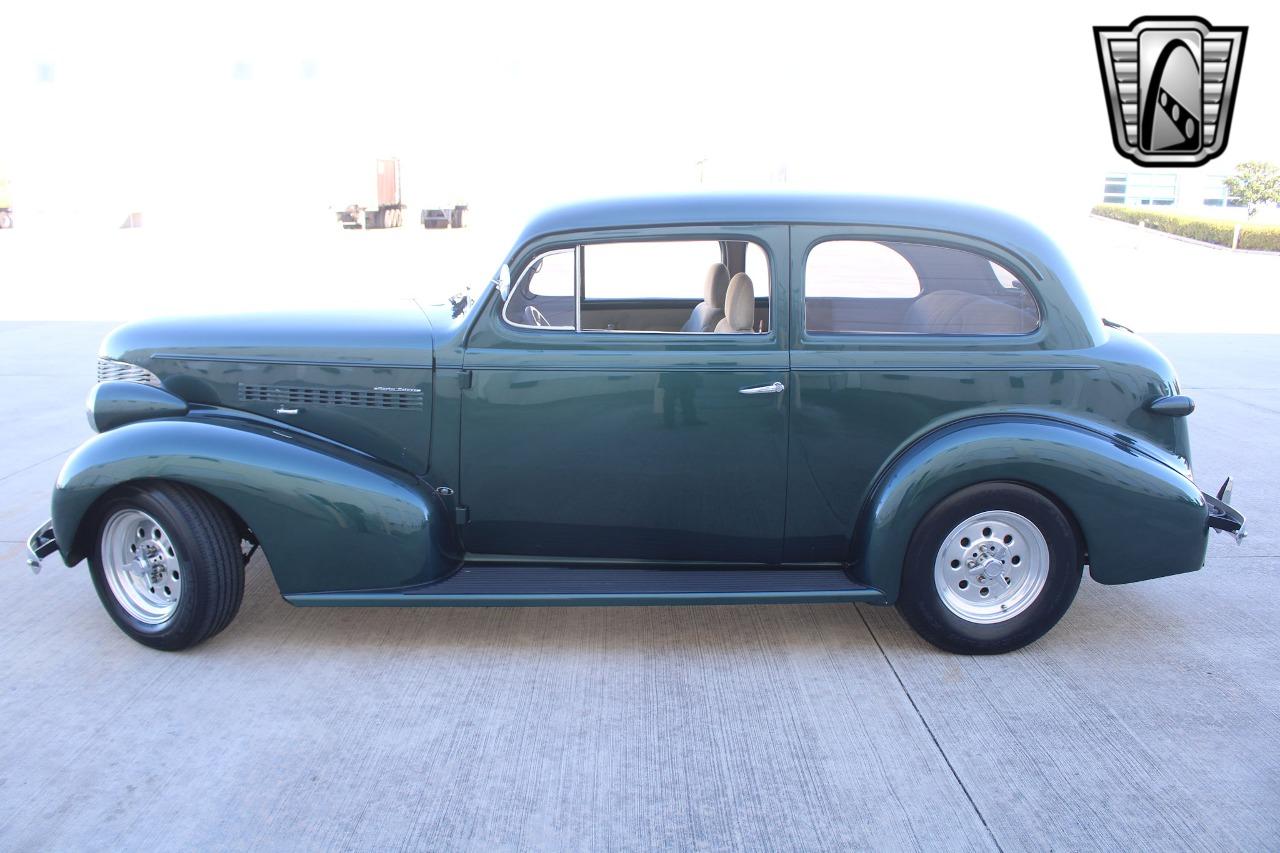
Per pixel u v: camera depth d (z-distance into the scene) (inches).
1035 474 143.5
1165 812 115.4
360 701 138.9
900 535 145.6
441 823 113.0
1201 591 177.9
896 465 147.1
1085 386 148.6
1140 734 131.4
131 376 161.2
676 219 147.8
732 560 157.2
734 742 129.5
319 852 108.2
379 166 1374.3
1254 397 333.7
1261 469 251.3
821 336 147.3
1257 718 135.3
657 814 115.0
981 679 146.1
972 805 116.7
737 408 147.5
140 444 143.7
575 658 152.0
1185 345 443.5
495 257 166.4
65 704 137.3
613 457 150.6
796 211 147.3
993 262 147.9
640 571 157.4
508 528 156.0
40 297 586.6
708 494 151.3
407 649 154.4
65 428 284.2
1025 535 149.5
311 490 144.8
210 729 131.5
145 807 115.3
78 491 143.9
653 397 147.8
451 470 153.5
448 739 129.7
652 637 159.2
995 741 129.9
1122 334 155.4
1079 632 161.8
